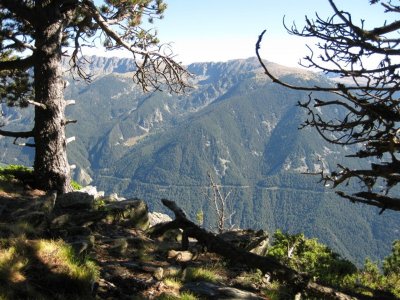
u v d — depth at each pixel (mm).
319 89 4848
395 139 5008
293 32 5074
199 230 8742
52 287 6680
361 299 7152
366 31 4492
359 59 4859
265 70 4742
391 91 4617
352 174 5285
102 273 7996
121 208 12703
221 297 7852
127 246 10281
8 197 11680
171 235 12438
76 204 11672
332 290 7207
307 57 5070
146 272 8570
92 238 9188
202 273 9148
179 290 8141
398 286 15234
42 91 14180
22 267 6836
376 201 5277
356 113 5199
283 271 7461
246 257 7902
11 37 14250
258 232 13172
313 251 14125
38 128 14250
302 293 7426
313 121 5496
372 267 17344
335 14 4523
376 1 4961
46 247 7551
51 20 14180
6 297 5902
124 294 7461
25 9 14242
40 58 14117
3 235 7844
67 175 14469
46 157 14195
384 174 5031
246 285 9141
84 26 17000
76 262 7438
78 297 6688
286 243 14633
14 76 18625
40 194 13523
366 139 5277
